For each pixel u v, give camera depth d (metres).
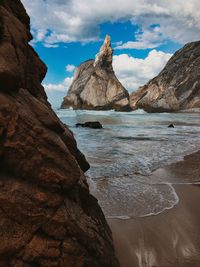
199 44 84.50
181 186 9.44
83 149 16.33
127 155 14.70
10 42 4.53
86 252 4.21
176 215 7.05
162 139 22.08
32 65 6.01
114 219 6.68
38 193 3.96
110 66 82.75
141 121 44.28
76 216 4.34
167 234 6.13
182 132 28.16
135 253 5.40
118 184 9.43
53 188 4.13
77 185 4.91
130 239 5.85
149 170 11.48
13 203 3.73
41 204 3.95
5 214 3.69
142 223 6.55
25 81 5.56
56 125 4.60
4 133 3.88
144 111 76.00
